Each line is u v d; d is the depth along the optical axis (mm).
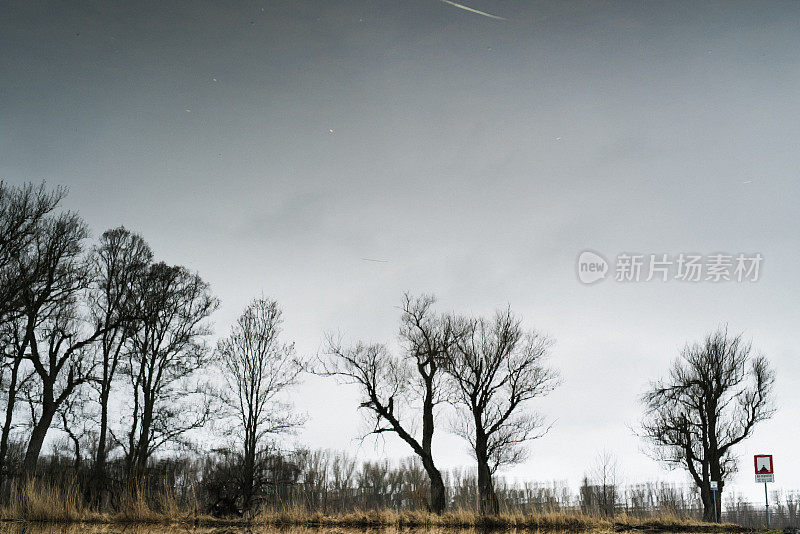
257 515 24000
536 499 27438
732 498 37875
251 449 34062
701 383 38562
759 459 23172
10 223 24172
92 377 30875
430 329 36781
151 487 23406
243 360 35594
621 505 32219
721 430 38594
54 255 27562
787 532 21250
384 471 39500
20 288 25281
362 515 23734
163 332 34562
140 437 32562
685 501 36688
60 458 31375
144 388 33438
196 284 36156
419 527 22438
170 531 17297
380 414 35781
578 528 22234
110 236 33844
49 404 29062
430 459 34688
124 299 33000
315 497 31875
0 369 27750
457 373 35938
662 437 39219
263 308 36531
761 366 39000
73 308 30250
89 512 20766
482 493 33156
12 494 20828
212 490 30766
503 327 36562
